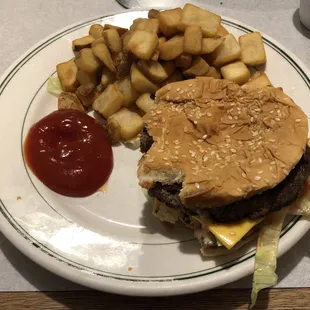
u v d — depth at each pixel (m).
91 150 0.27
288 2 0.37
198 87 0.25
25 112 0.29
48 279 0.23
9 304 0.22
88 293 0.22
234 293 0.22
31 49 0.31
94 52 0.29
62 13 0.37
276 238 0.22
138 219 0.25
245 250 0.22
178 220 0.24
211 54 0.29
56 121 0.28
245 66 0.29
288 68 0.29
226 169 0.21
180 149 0.22
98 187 0.26
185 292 0.21
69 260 0.22
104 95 0.29
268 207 0.21
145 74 0.28
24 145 0.27
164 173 0.22
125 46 0.28
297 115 0.23
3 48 0.34
